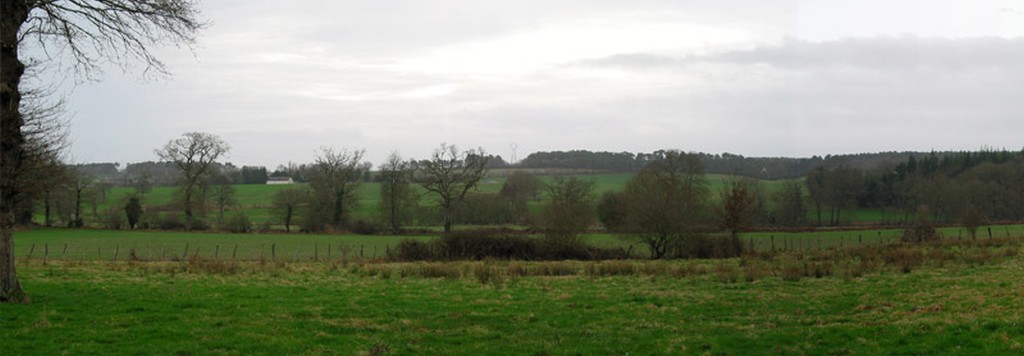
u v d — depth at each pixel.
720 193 56.66
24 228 75.50
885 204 89.19
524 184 90.06
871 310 18.47
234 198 87.06
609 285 26.36
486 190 91.62
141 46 19.62
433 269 31.69
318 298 21.48
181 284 24.81
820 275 28.19
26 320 15.59
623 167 125.56
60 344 13.48
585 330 16.62
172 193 84.56
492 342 15.28
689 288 25.12
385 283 27.12
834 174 88.88
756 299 21.69
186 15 19.45
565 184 70.88
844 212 88.00
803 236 64.75
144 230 77.50
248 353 13.44
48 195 71.31
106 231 75.19
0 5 16.72
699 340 15.12
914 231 56.09
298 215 82.62
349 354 13.68
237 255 52.78
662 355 13.90
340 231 77.75
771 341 14.88
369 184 106.31
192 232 75.81
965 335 13.88
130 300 19.25
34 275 27.17
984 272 26.42
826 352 13.73
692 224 50.47
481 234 50.16
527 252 49.34
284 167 127.56
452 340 15.41
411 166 81.31
